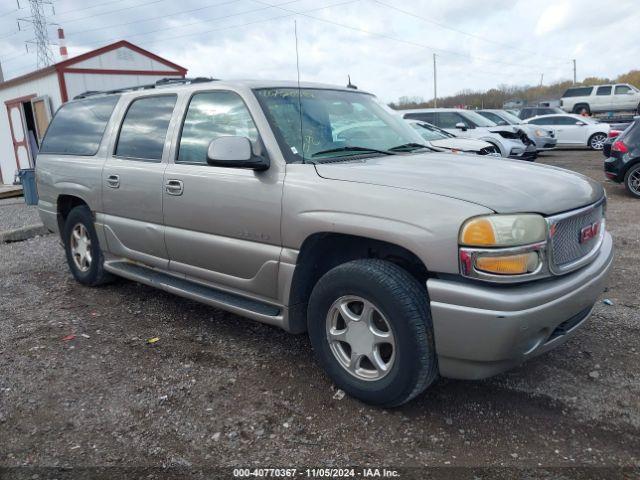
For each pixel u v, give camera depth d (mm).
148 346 4016
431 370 2859
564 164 16359
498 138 13195
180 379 3498
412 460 2650
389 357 3088
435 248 2666
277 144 3420
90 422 3037
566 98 29750
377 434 2869
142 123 4500
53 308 4879
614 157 10508
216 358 3795
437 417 3008
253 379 3480
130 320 4547
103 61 14969
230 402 3211
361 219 2910
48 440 2879
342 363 3195
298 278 3342
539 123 21594
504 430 2873
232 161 3264
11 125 17328
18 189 14883
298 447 2777
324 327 3221
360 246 3289
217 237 3732
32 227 8430
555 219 2766
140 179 4277
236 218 3553
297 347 3951
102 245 4934
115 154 4695
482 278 2598
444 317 2672
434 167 3281
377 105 4559
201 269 3941
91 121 5160
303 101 3859
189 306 4863
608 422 2920
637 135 10211
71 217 5375
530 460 2627
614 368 3488
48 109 15055
